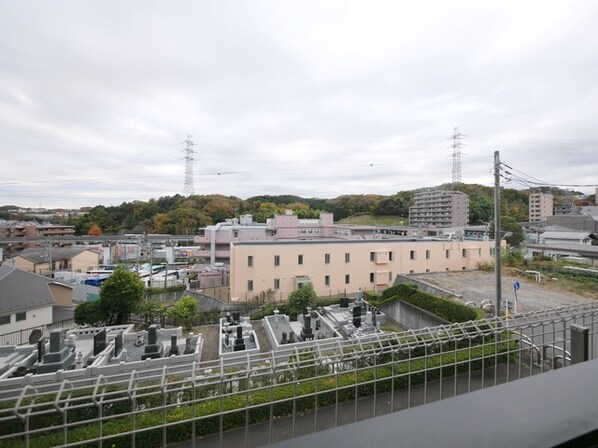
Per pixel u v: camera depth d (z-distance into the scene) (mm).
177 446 6086
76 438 5738
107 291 19109
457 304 14273
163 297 28156
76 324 19328
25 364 13320
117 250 57000
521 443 752
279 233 44875
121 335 15461
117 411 6414
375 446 730
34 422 6035
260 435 6297
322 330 17406
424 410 917
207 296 25172
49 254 38312
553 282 19781
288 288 25531
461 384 7555
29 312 19125
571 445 779
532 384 1087
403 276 22703
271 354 6676
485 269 24516
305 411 6863
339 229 48906
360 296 21250
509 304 15125
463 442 754
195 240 40906
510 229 38781
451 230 45375
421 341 6574
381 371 7602
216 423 6434
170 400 6641
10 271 20703
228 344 15469
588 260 26906
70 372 11617
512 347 8328
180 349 14961
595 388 1069
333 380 7270
